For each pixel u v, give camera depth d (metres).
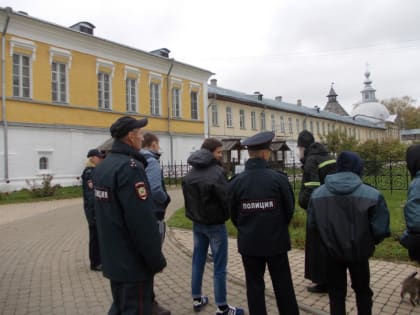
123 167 3.22
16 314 4.97
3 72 20.44
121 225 3.21
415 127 105.25
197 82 34.59
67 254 8.11
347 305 4.82
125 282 3.22
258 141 4.09
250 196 4.02
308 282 5.77
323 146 5.40
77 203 17.47
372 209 3.66
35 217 13.60
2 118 20.42
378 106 99.00
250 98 47.59
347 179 3.78
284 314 4.01
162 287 5.86
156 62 30.28
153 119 30.11
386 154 31.91
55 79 23.45
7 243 9.34
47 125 22.61
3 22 20.47
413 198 3.77
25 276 6.57
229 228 10.07
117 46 26.83
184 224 10.99
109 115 26.66
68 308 5.12
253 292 4.07
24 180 21.28
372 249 3.68
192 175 4.89
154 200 4.63
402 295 4.91
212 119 37.78
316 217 3.83
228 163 24.25
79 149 24.42
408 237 3.97
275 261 4.02
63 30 23.31
